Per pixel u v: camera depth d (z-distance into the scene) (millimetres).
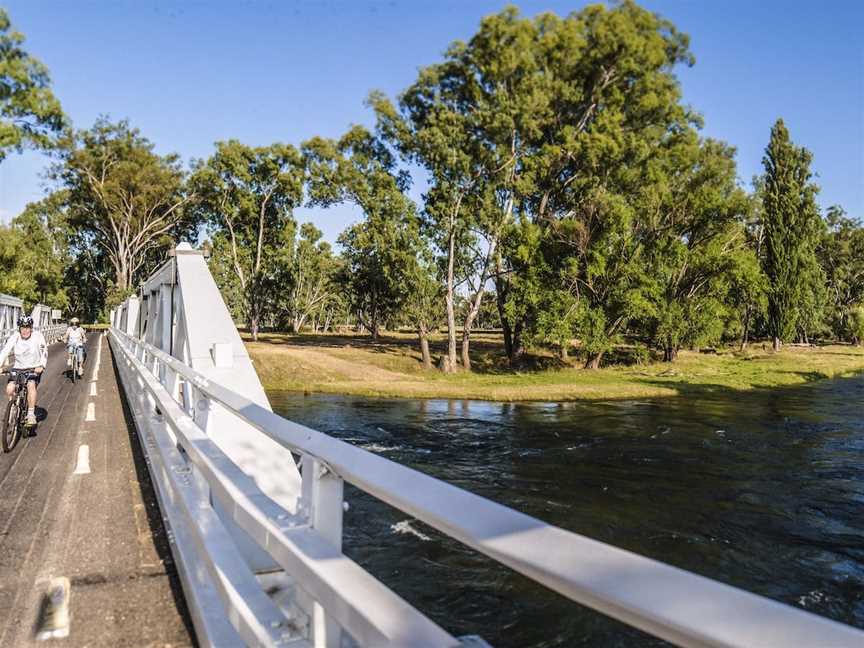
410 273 39031
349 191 40875
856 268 81188
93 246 83250
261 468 4738
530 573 974
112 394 14398
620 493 12672
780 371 40500
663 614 755
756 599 749
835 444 17625
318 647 1964
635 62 41344
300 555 1872
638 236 40781
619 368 42125
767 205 58375
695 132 44094
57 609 3592
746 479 13812
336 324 106812
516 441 17984
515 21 39000
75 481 6535
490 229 39875
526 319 40188
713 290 43812
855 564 9188
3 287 51969
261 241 61500
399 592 7801
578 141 39156
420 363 41469
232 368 5621
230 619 2512
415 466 14883
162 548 4578
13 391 8406
